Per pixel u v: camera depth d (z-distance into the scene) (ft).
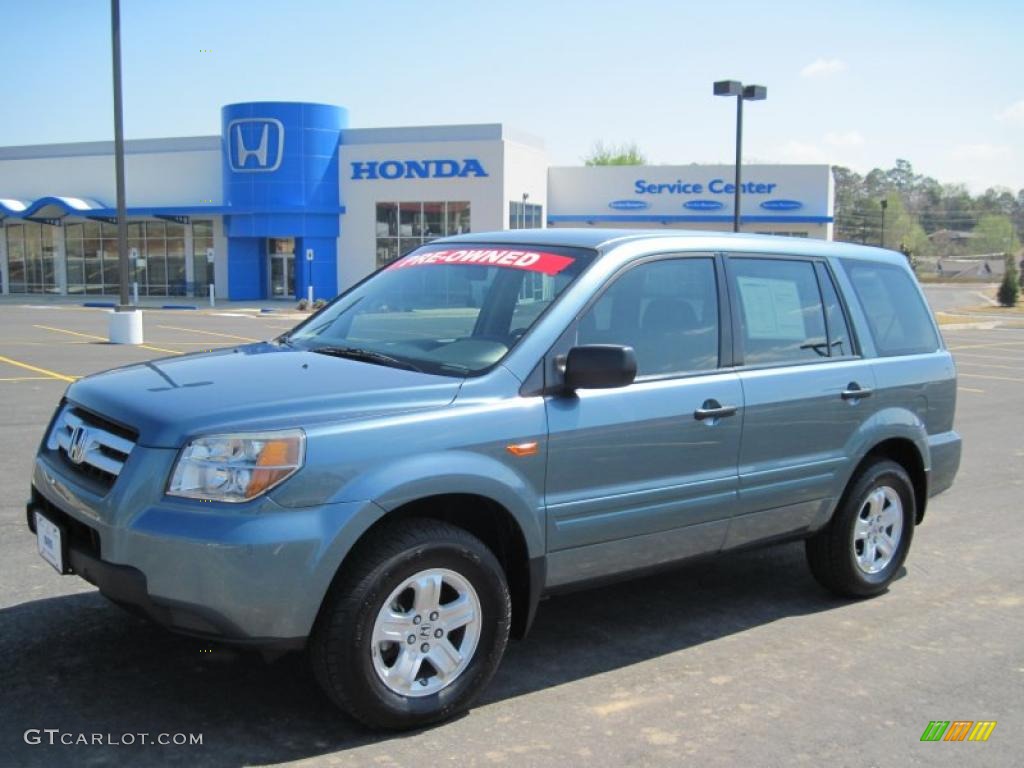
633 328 14.58
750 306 16.24
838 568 17.80
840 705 13.71
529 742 12.21
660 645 15.76
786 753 12.24
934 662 15.43
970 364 72.13
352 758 11.57
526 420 12.96
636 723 12.91
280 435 11.21
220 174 146.92
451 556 12.23
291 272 146.30
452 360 13.62
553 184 164.66
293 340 15.92
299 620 11.18
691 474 14.90
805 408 16.42
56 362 52.85
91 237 153.79
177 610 11.02
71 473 12.48
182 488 11.06
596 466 13.70
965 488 28.84
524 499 12.92
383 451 11.75
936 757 12.32
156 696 12.98
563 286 14.16
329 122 140.15
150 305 130.11
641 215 162.50
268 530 10.93
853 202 527.40
